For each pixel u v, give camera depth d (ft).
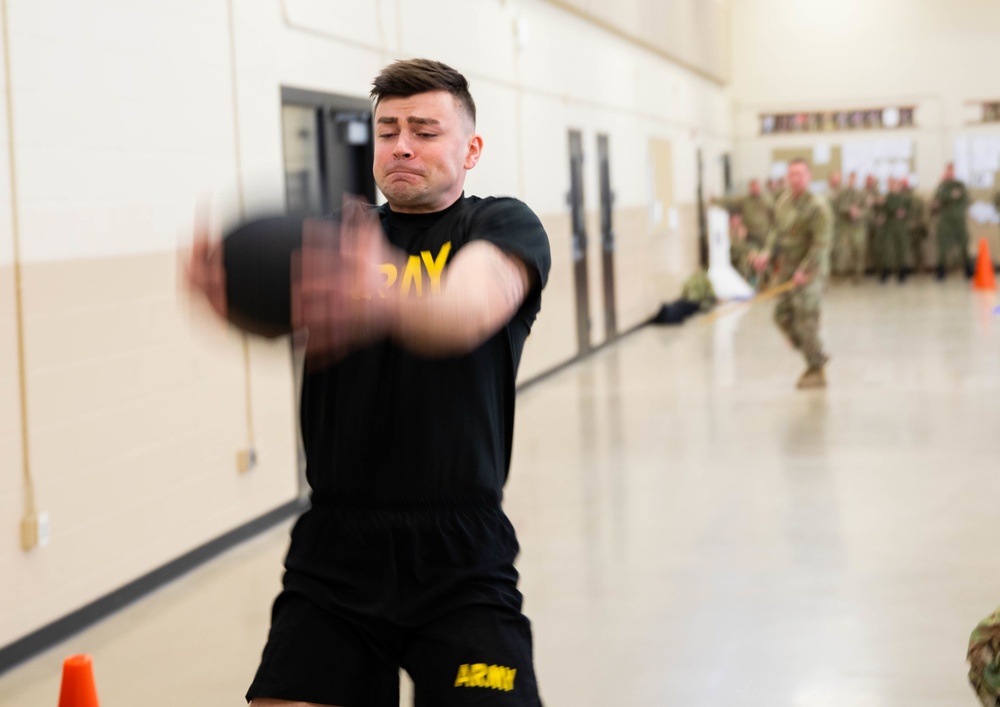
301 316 4.53
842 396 29.96
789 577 15.94
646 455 24.36
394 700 7.06
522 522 19.49
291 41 20.57
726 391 31.83
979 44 69.21
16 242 14.02
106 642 14.38
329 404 6.70
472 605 6.53
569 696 12.14
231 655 13.73
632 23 46.29
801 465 22.71
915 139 70.38
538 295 6.63
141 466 16.24
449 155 6.69
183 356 17.24
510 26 32.81
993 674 6.94
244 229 4.54
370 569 6.64
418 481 6.61
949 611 14.35
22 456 14.03
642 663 13.02
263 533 19.42
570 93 38.65
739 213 64.18
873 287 63.31
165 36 16.94
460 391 6.59
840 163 71.56
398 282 6.56
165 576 16.76
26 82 14.23
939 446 23.72
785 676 12.49
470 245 5.62
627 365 38.11
